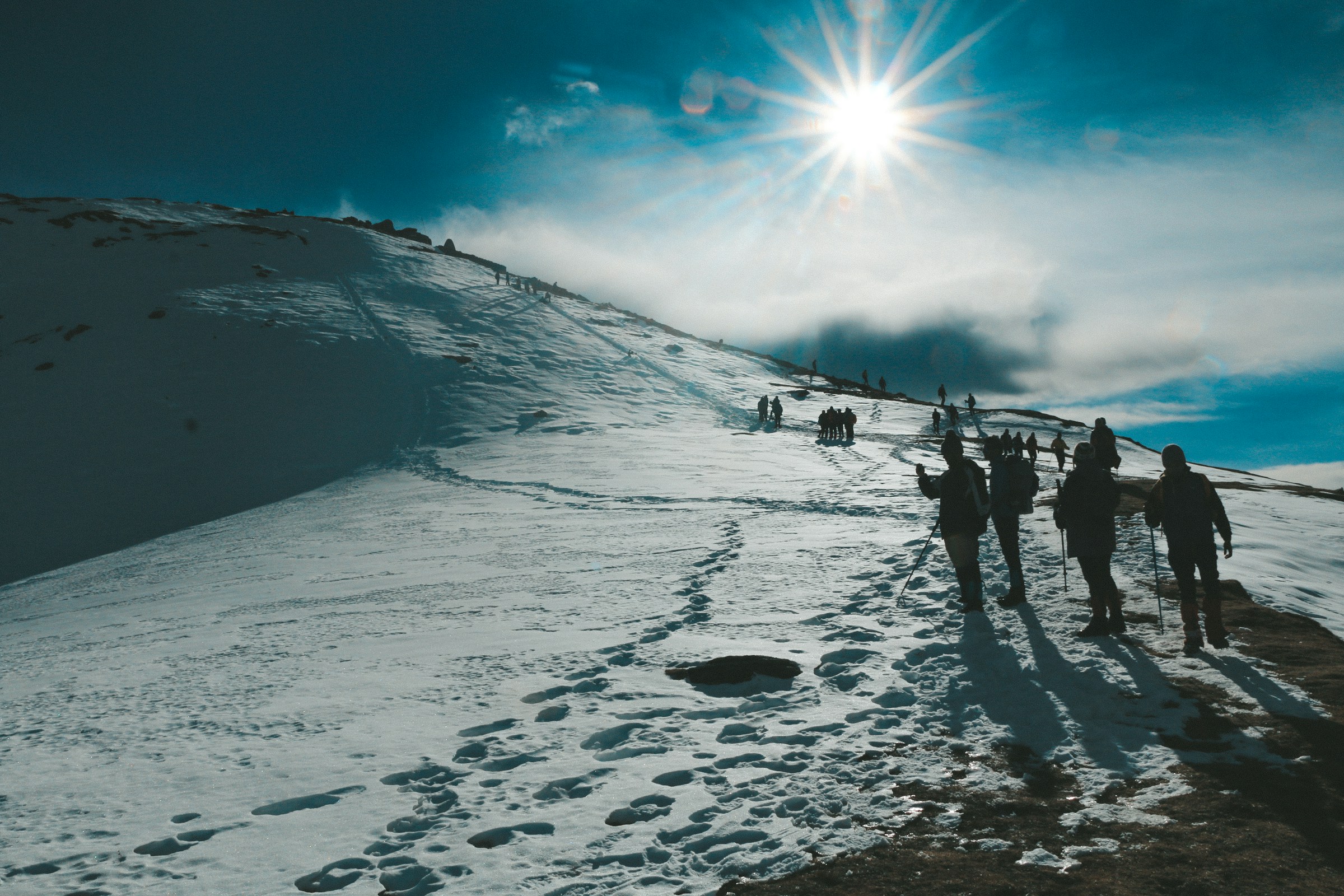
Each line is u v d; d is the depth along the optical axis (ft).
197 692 20.63
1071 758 13.62
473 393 150.00
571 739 15.60
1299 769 12.21
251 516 86.33
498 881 10.12
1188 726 14.37
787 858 10.45
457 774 14.07
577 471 89.97
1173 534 19.25
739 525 48.55
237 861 10.93
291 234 280.92
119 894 10.05
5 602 54.44
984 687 17.51
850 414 122.11
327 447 126.21
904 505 53.36
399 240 318.65
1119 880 9.50
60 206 280.72
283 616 32.81
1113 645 19.80
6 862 11.05
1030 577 28.58
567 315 236.84
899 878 9.81
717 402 165.68
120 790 13.80
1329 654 17.81
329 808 12.77
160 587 48.03
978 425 153.38
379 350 172.55
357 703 18.62
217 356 165.48
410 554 49.03
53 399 146.10
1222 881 9.32
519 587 34.37
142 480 118.83
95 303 193.26
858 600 26.81
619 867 10.49
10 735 17.72
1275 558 30.63
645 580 33.47
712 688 18.81
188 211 304.09
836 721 15.93
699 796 12.64
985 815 11.59
